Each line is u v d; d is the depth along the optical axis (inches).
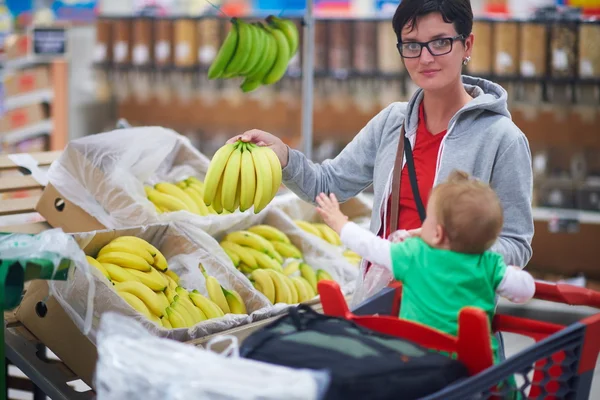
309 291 128.3
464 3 89.0
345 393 61.6
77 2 273.0
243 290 114.7
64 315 98.5
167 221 124.1
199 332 101.5
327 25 222.1
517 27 203.9
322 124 237.3
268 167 98.3
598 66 201.5
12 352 100.9
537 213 210.2
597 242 212.5
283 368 58.8
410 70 92.1
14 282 88.7
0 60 267.0
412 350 69.0
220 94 251.3
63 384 97.4
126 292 104.6
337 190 106.0
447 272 76.4
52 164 129.6
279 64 137.3
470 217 74.6
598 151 209.8
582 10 215.8
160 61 246.7
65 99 262.8
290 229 140.0
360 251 80.4
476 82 98.8
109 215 125.8
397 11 90.7
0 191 132.2
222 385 57.6
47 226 132.6
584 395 77.2
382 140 99.6
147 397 60.0
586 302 82.8
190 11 263.9
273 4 248.1
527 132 212.2
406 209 95.3
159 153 136.4
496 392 69.7
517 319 81.4
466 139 92.0
